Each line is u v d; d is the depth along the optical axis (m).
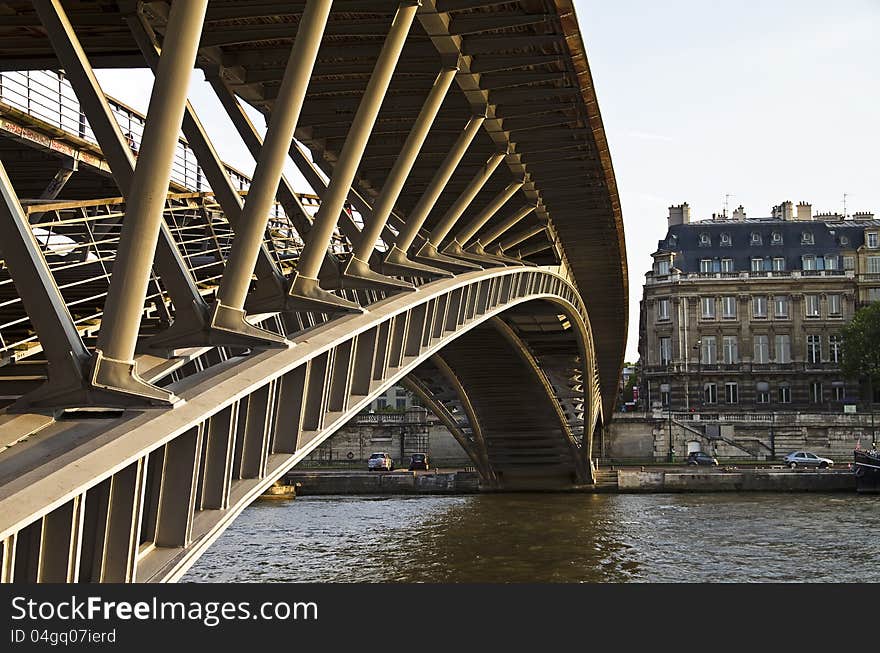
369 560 38.28
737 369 113.88
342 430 95.50
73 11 13.48
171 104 8.26
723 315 115.06
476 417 65.88
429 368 58.28
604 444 95.94
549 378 59.50
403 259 18.22
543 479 73.31
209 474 11.47
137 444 8.05
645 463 93.44
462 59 17.44
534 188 27.89
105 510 8.72
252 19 15.09
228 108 15.24
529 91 19.98
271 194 10.84
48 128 20.66
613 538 44.38
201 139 12.35
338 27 15.46
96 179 24.08
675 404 114.56
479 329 47.69
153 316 15.53
